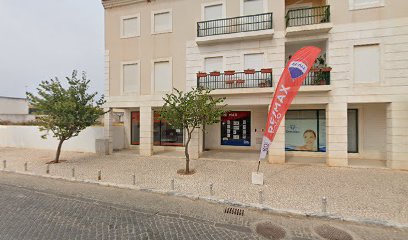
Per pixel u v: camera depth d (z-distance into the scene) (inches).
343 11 406.3
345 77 405.7
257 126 582.2
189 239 169.0
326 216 207.8
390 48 385.7
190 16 505.7
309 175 349.7
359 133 475.2
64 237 168.6
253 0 464.8
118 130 649.6
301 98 424.8
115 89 561.9
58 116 427.8
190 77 504.1
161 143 622.8
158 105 527.5
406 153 378.9
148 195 273.0
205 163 440.1
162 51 525.3
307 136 512.4
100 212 219.5
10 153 582.2
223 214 218.7
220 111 358.6
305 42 447.2
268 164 428.8
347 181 317.1
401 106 380.8
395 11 384.8
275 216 215.3
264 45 454.0
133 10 546.9
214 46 487.5
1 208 226.7
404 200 244.8
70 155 544.1
